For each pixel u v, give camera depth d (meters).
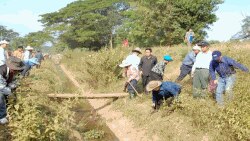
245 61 11.88
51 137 7.05
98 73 14.90
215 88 9.37
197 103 8.77
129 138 9.19
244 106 7.79
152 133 8.89
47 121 7.96
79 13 77.62
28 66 12.50
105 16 75.56
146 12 38.88
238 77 9.88
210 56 10.04
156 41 41.28
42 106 9.51
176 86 9.27
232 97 8.30
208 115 8.26
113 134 9.56
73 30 78.44
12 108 7.86
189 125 8.52
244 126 7.30
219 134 7.71
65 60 31.25
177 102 9.27
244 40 17.70
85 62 15.90
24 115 7.22
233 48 14.29
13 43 86.38
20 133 6.82
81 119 10.59
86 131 9.70
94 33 73.81
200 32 38.91
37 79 14.44
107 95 12.15
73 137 8.45
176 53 18.58
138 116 9.99
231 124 7.44
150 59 11.89
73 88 15.58
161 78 10.81
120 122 10.28
